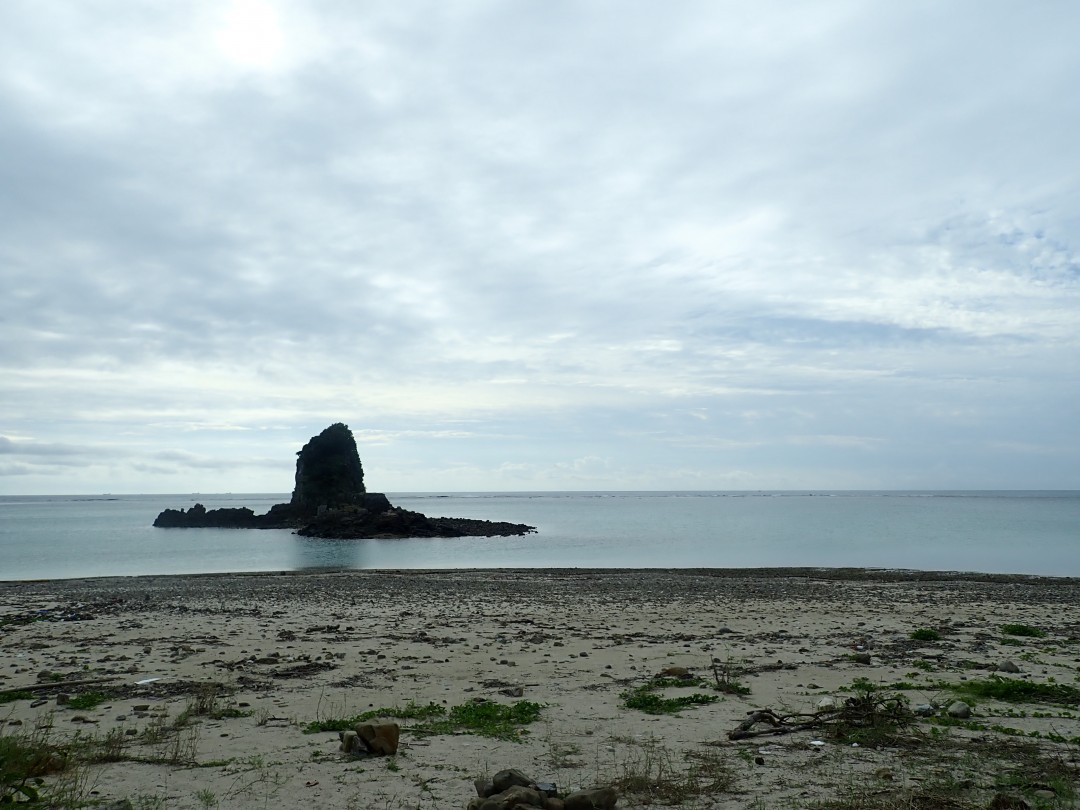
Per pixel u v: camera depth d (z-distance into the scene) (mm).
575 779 9586
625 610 29516
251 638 21844
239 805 8570
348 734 10883
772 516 149250
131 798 8742
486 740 11469
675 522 130125
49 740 11336
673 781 9422
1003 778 9430
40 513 195250
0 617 26641
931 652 19656
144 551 77125
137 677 16344
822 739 11500
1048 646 20828
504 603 32125
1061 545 75312
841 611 29203
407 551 77375
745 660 18594
